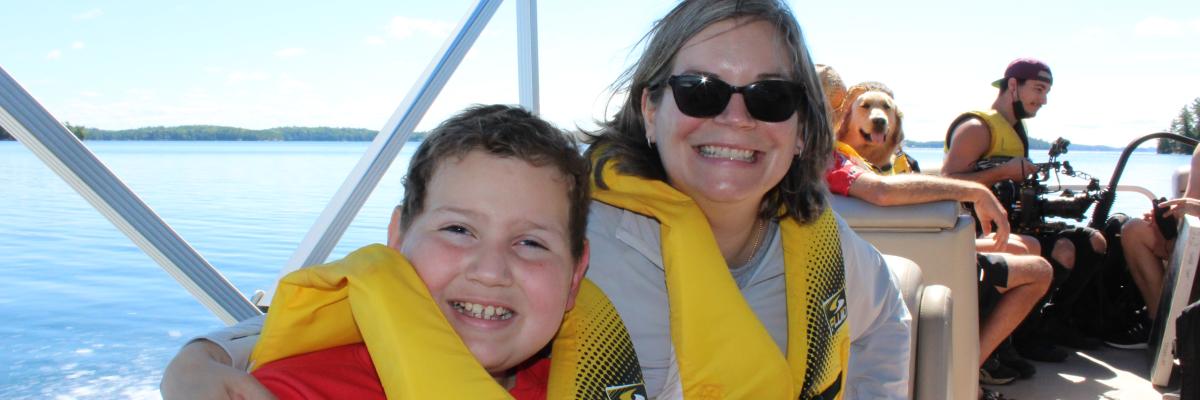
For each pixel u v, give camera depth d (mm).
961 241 2891
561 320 1302
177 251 2254
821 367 1627
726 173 1528
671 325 1507
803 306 1628
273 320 1144
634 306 1597
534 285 1207
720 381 1466
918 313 2172
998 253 3479
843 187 3020
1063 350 4160
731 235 1715
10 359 4355
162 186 17000
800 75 1610
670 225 1507
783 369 1490
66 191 15023
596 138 1781
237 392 1060
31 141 1947
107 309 5730
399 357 1072
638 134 1739
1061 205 4125
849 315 1842
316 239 2834
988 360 3738
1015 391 3666
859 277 1829
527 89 3723
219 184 17688
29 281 6730
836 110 4008
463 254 1176
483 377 1097
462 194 1189
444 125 1259
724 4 1536
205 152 40719
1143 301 4500
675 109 1560
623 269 1601
